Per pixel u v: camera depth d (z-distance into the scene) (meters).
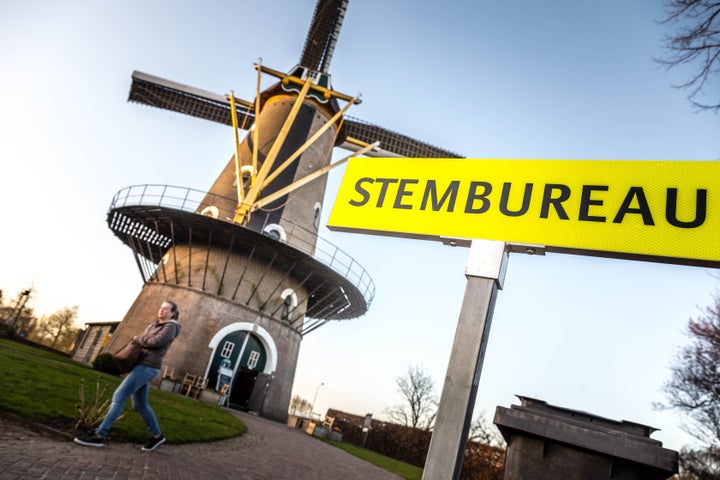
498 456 21.03
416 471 18.22
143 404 5.54
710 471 23.34
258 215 23.14
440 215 2.89
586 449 3.08
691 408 21.75
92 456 4.73
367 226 3.04
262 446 10.22
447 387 2.29
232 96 26.25
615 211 2.55
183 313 20.45
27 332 61.03
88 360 32.47
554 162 2.85
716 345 19.95
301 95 26.23
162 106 31.84
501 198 2.81
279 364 21.95
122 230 23.09
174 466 5.41
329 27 30.44
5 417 5.29
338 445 18.97
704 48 5.51
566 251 2.59
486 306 2.46
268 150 25.73
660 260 2.41
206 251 22.36
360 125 31.92
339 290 23.48
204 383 18.80
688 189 2.48
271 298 22.59
